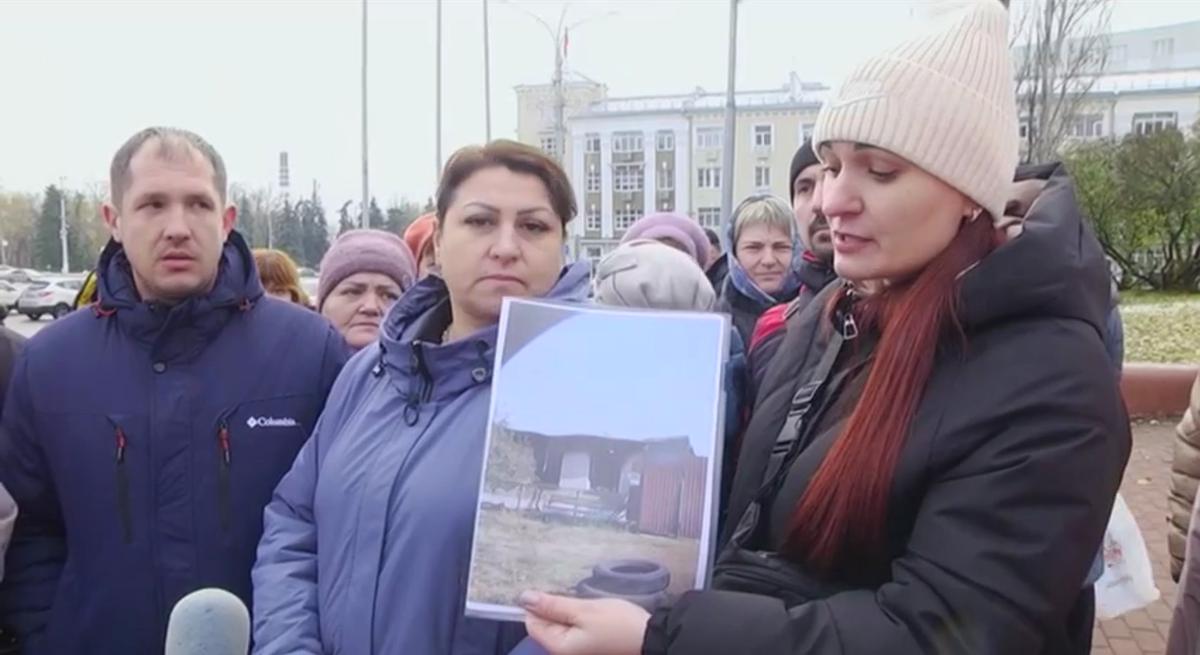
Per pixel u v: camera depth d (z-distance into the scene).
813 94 53.44
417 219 3.93
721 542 1.60
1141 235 24.14
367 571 1.65
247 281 2.23
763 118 52.53
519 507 1.48
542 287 1.80
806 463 1.41
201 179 2.12
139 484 2.10
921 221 1.35
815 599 1.34
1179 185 23.67
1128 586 2.83
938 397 1.29
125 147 2.14
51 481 2.19
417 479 1.66
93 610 2.10
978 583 1.17
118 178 2.13
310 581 1.79
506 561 1.46
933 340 1.31
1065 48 17.52
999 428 1.22
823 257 2.99
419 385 1.76
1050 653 1.24
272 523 1.90
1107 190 24.34
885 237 1.36
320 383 2.27
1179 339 14.35
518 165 1.79
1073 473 1.19
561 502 1.47
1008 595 1.16
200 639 1.25
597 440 1.50
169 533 2.10
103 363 2.14
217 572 2.12
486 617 1.44
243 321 2.23
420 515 1.63
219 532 2.12
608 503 1.46
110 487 2.09
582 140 54.06
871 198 1.36
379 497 1.68
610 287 1.96
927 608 1.19
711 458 1.47
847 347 1.51
